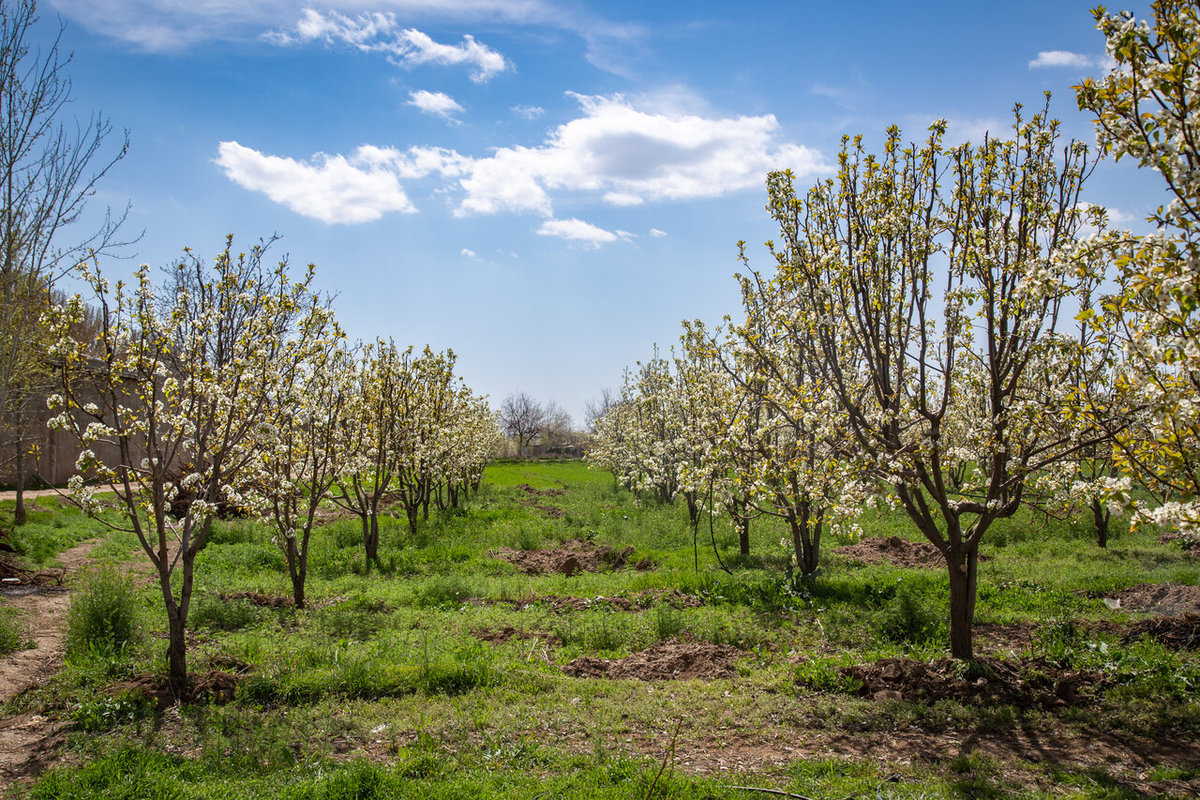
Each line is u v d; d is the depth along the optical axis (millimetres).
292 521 12562
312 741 6496
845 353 9195
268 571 15898
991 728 6797
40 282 10492
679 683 8062
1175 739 6531
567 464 59562
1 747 6418
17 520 19391
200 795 5375
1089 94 5105
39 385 15352
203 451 8023
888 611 10203
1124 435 6391
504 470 51188
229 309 8688
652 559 15891
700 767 6016
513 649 9312
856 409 8320
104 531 20469
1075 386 6977
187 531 7840
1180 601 10547
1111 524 17484
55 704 7336
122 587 9641
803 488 9766
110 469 7453
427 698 7547
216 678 7719
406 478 20594
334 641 9680
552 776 5805
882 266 8102
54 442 29438
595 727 6762
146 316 7582
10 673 8305
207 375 8266
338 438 14523
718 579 12648
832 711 7160
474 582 13555
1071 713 7023
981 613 10555
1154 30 4820
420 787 5457
